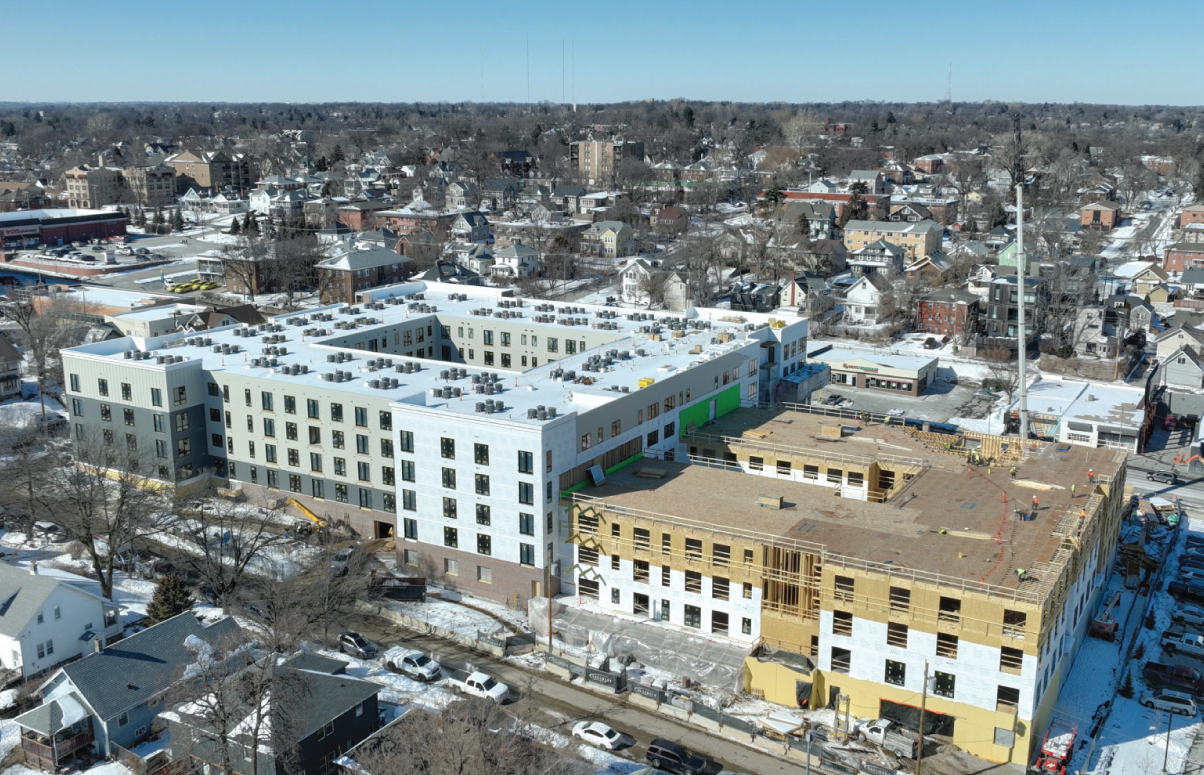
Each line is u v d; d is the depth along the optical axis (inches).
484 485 3388.3
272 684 2394.2
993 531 2977.4
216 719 2336.4
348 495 3941.9
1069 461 3681.1
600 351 4503.0
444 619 3314.5
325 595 3179.1
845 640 2763.3
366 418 3789.4
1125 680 2967.5
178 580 3216.0
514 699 2856.8
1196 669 3006.9
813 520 3105.3
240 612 3267.7
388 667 3009.4
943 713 2640.3
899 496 3319.4
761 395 5098.4
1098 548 3304.6
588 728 2664.9
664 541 3171.8
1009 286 6791.3
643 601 3262.8
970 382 6235.2
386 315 5408.5
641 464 3727.9
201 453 4279.0
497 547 3417.8
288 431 4040.4
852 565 2721.5
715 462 4030.5
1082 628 3201.3
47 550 3838.6
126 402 4227.4
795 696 2827.3
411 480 3580.2
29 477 3922.2
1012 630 2507.4
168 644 2795.3
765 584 2974.9
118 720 2581.2
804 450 3843.5
